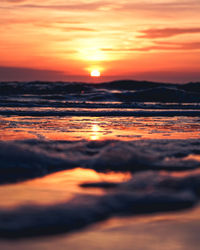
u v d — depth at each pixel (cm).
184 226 293
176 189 389
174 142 758
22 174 466
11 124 1158
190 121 1396
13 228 277
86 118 1495
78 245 254
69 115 1628
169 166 515
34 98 3069
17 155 534
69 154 594
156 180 421
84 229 281
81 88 3822
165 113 1780
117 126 1170
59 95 3266
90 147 676
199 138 857
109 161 533
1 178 445
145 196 363
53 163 529
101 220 301
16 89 3691
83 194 372
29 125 1143
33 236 265
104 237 268
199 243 261
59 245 253
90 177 459
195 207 337
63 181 437
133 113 1752
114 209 328
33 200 348
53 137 841
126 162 530
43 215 304
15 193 376
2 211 310
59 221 292
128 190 384
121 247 252
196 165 524
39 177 456
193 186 400
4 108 1945
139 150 621
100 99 3106
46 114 1628
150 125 1216
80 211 317
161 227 289
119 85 4344
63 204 335
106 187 406
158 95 3206
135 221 301
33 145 660
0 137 818
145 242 261
